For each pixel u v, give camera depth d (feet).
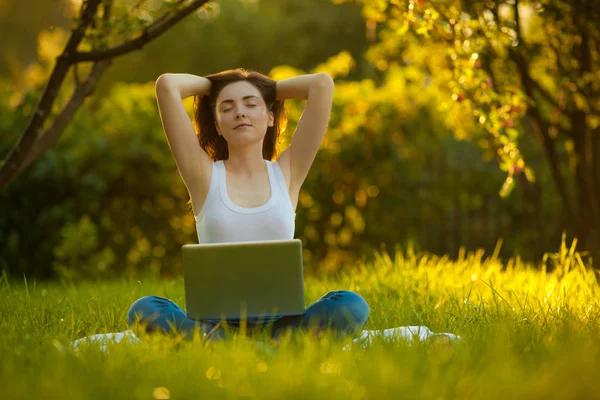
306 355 16.03
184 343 17.89
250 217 20.66
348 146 52.90
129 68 117.50
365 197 53.62
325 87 22.07
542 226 51.70
